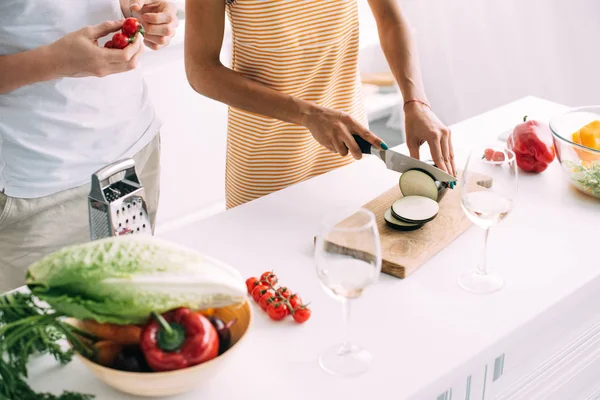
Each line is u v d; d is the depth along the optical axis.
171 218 2.89
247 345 1.09
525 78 3.16
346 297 0.98
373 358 1.05
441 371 1.03
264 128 1.73
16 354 0.96
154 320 0.94
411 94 1.65
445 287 1.22
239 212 1.47
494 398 1.23
